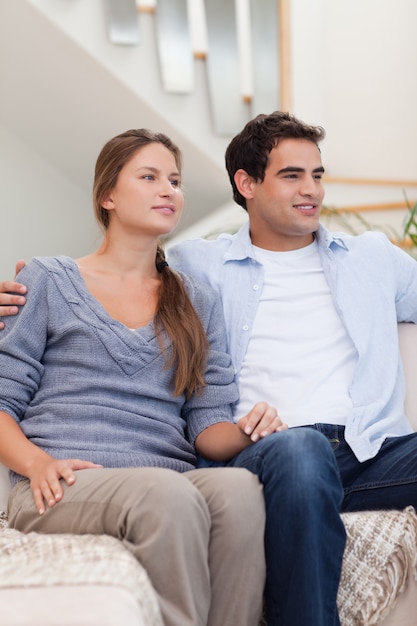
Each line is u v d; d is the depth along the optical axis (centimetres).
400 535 150
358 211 349
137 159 181
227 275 196
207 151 367
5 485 165
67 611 105
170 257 204
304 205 191
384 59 351
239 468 148
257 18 356
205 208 412
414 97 343
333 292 190
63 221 445
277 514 141
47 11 330
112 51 345
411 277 196
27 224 432
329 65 369
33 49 354
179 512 133
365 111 360
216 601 139
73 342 169
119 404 167
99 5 342
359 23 358
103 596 109
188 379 175
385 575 148
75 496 144
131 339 171
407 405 190
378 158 357
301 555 138
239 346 188
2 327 170
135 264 183
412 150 346
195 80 363
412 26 341
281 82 356
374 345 186
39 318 171
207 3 354
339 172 370
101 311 172
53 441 161
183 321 177
